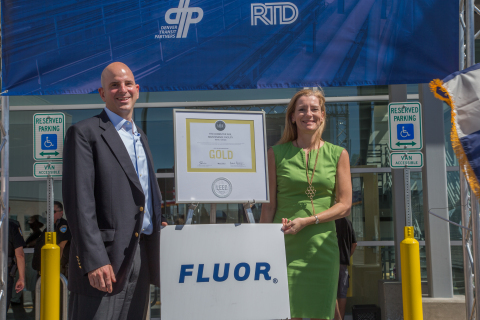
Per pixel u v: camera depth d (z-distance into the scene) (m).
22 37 3.90
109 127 2.37
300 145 3.04
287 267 2.84
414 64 3.92
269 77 3.97
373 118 5.28
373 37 3.94
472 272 3.48
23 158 5.38
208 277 2.48
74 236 2.15
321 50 3.96
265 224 2.63
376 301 5.06
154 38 3.97
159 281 2.52
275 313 2.52
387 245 5.11
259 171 2.74
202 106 5.40
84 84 3.94
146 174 2.53
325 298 2.77
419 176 5.02
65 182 2.23
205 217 5.27
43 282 3.10
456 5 3.89
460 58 3.75
